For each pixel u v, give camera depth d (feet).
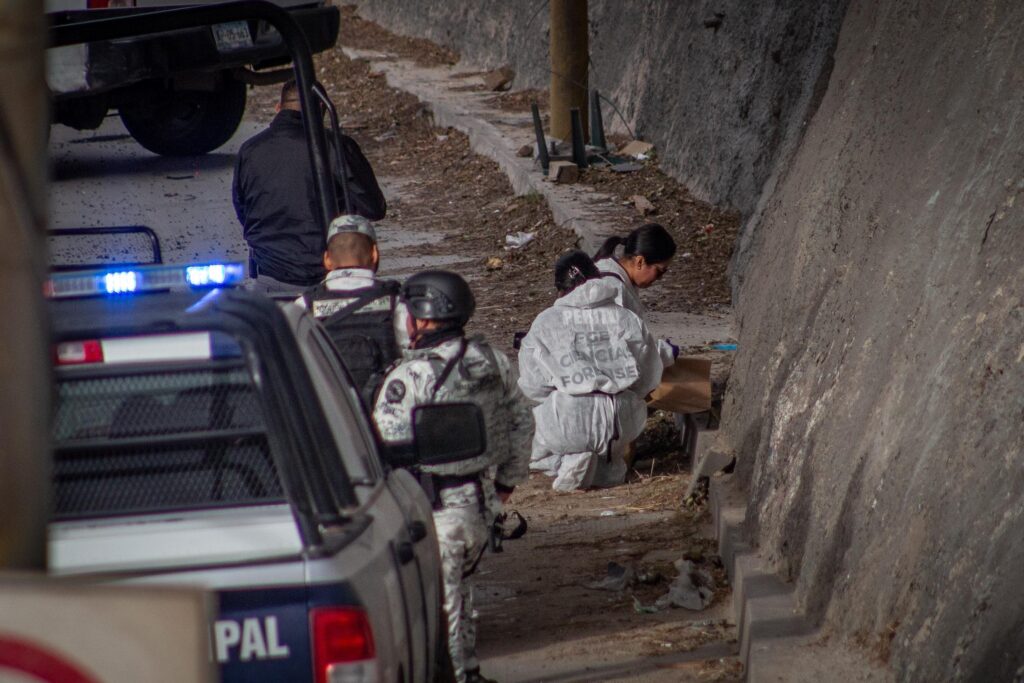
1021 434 42.55
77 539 33.50
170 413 35.14
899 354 59.47
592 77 242.17
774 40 164.96
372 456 44.11
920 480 49.93
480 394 55.93
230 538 33.47
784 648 52.60
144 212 172.45
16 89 19.04
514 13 279.49
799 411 72.69
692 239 158.30
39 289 19.27
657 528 84.99
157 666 15.69
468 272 161.48
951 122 66.64
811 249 87.56
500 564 81.61
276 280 90.22
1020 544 38.86
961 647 39.99
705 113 181.06
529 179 190.80
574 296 97.09
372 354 59.41
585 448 95.50
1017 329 46.29
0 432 18.84
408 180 219.41
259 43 161.38
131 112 182.19
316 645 32.35
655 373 97.40
